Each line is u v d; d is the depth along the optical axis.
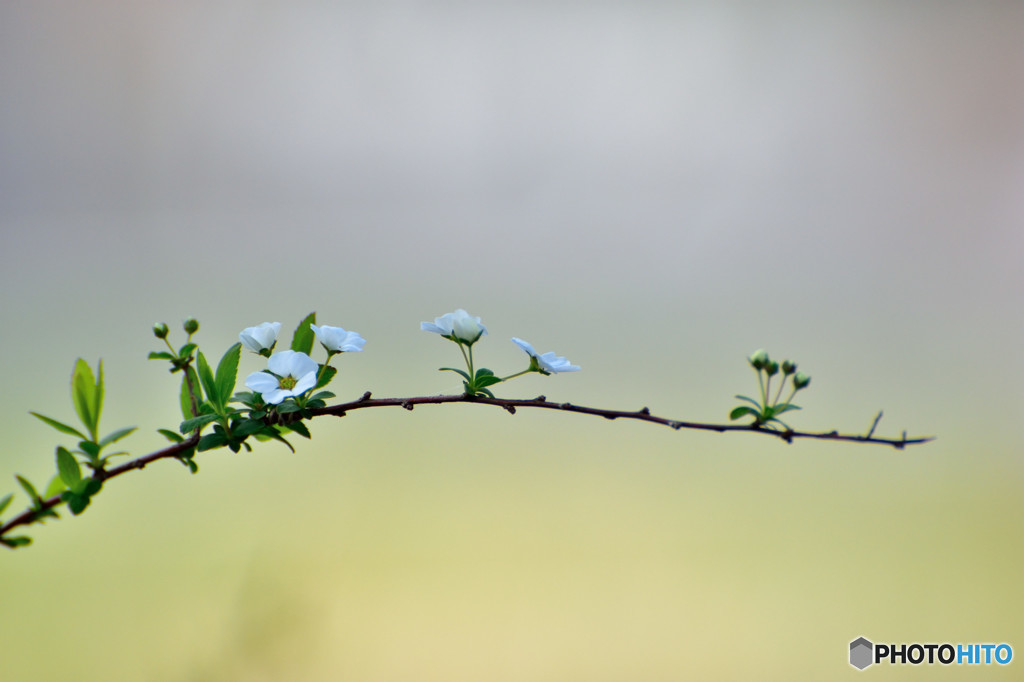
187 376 0.43
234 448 0.43
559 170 1.32
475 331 0.44
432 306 1.22
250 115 1.29
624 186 1.32
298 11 1.29
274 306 1.20
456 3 1.32
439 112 1.32
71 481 0.42
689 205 1.32
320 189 1.30
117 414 0.97
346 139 1.31
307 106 1.30
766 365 0.44
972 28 1.32
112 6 1.25
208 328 1.13
